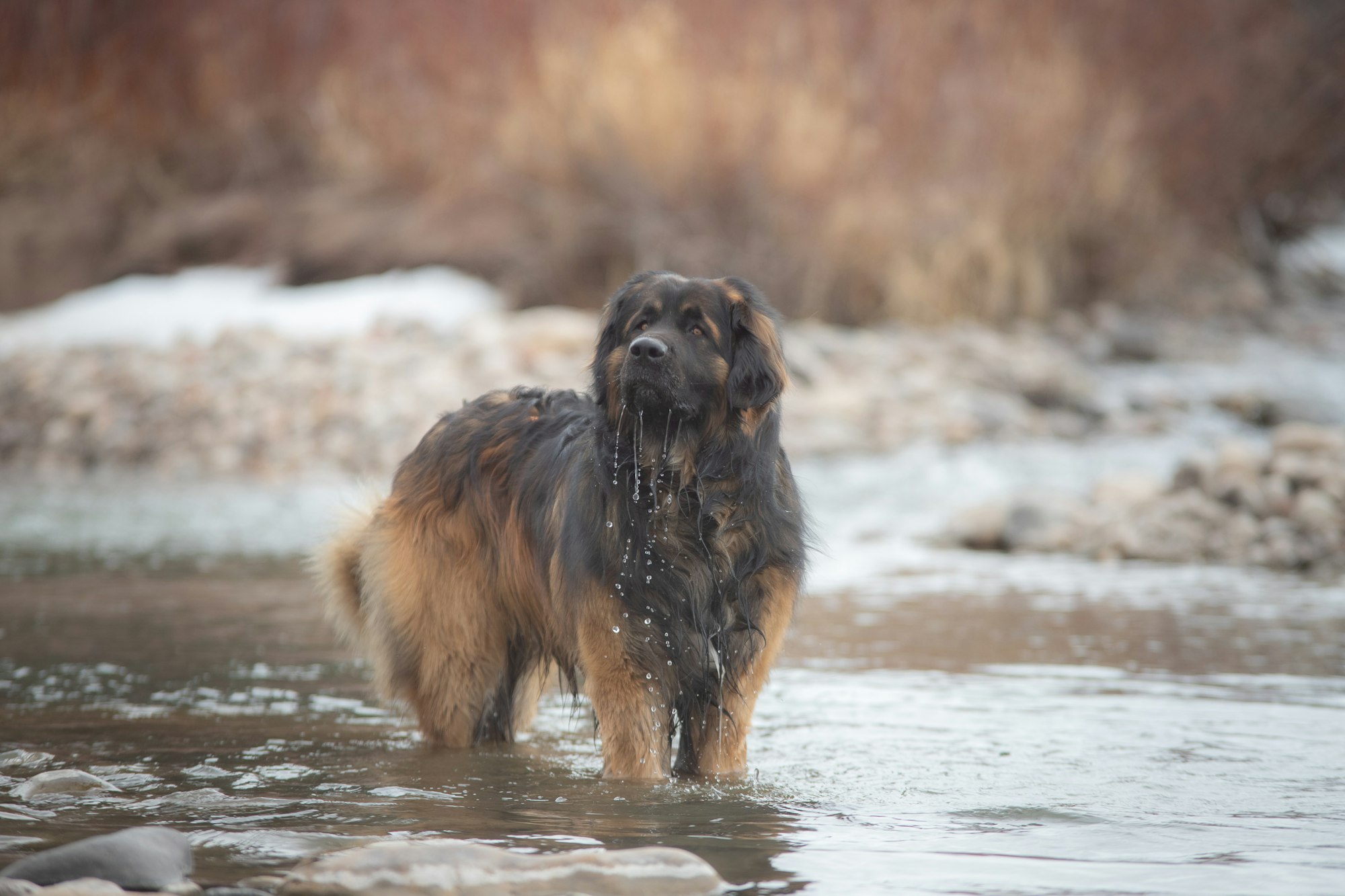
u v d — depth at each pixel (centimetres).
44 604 1049
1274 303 3303
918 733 678
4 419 2045
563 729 741
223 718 718
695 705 634
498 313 2552
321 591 771
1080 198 2873
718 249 2636
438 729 696
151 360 2175
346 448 1877
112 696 763
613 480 621
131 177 3141
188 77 3195
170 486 1750
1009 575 1188
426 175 2928
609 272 2686
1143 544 1285
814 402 2048
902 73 2775
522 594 689
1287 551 1234
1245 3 3469
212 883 445
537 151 2705
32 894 414
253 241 2869
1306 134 3534
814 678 802
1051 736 666
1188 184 3266
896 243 2658
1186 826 514
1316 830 507
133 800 554
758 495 634
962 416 2075
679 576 620
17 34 3170
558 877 439
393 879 433
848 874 455
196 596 1085
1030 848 487
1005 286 2705
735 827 517
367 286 2664
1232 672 808
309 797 564
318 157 3086
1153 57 3272
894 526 1455
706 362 628
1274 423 2136
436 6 2997
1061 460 1820
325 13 3159
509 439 712
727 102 2639
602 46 2745
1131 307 3038
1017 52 2888
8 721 702
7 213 3081
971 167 2778
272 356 2133
